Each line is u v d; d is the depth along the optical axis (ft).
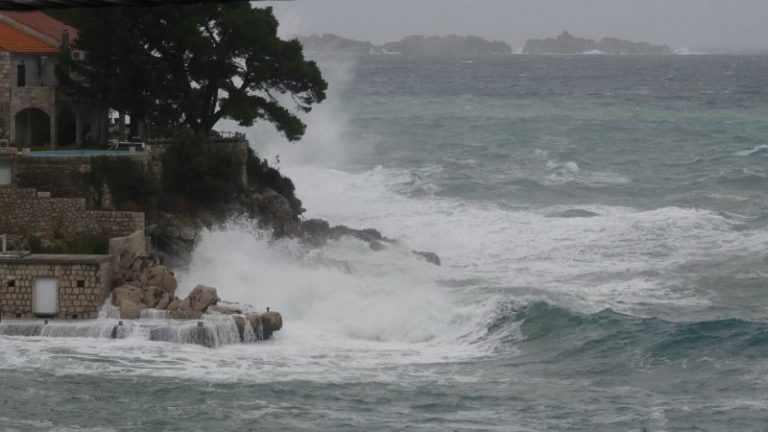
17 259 495.41
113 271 521.24
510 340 501.56
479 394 429.38
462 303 535.60
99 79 628.69
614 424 400.06
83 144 642.22
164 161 601.62
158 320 494.18
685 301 585.22
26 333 481.05
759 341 486.38
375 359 474.08
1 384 416.05
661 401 426.51
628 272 641.81
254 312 508.12
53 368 436.76
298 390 425.69
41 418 385.50
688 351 480.23
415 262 630.33
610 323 511.40
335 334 509.35
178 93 644.27
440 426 391.86
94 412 393.09
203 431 379.76
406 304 527.40
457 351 490.49
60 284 496.23
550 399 425.69
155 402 405.39
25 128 636.07
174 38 640.99
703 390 440.04
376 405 413.18
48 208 549.95
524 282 610.65
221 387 424.46
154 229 566.36
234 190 622.54
